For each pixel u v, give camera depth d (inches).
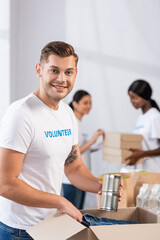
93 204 166.1
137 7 169.6
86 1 168.6
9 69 155.2
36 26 167.5
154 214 52.2
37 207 52.9
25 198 50.6
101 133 136.9
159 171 132.3
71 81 54.2
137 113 169.9
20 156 52.5
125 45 170.4
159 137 134.4
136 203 71.4
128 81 170.7
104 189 53.6
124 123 170.2
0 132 53.2
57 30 168.7
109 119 170.1
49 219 50.1
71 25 168.9
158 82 171.5
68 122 61.3
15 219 55.9
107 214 56.0
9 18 155.1
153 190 65.8
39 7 167.5
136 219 56.9
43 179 56.6
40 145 54.9
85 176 64.5
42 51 54.5
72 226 44.5
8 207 56.2
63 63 52.6
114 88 170.4
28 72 166.9
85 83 169.6
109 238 41.0
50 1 168.1
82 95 138.4
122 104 170.2
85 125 169.6
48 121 56.5
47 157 55.9
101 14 169.2
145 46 170.6
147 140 136.9
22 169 55.6
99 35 169.5
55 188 58.6
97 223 49.4
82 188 64.5
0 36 154.9
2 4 155.2
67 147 60.1
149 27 170.6
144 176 78.2
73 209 50.8
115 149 131.5
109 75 170.2
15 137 51.7
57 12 168.6
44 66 53.9
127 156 130.3
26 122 53.1
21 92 166.6
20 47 166.6
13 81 159.5
